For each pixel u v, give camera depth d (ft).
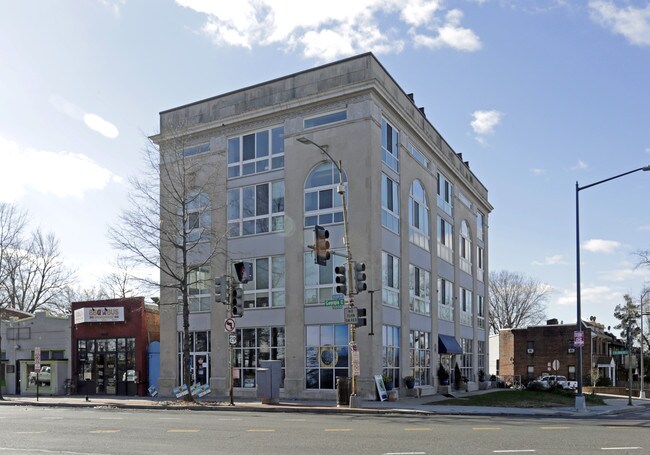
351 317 79.20
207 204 108.47
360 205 99.09
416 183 122.72
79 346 127.13
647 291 189.16
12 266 199.41
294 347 102.01
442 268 135.64
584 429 54.08
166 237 113.09
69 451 40.29
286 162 106.73
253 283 108.78
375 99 102.01
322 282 101.50
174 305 117.08
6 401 107.14
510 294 274.57
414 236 119.44
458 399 95.66
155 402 95.91
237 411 81.05
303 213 104.32
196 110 118.52
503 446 41.78
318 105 104.73
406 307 110.83
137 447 42.09
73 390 125.80
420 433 50.24
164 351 117.29
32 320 133.59
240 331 108.88
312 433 50.26
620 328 249.75
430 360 123.65
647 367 248.32
